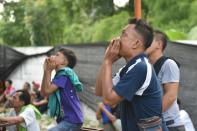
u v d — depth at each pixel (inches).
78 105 365.4
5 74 1042.1
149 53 276.8
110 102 208.7
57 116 364.5
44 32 1658.5
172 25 1116.5
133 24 219.1
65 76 357.7
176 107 283.1
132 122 215.6
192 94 511.2
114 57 215.0
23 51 1014.4
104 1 1443.2
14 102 356.2
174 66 275.3
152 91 212.1
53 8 1641.2
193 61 510.9
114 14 1395.2
